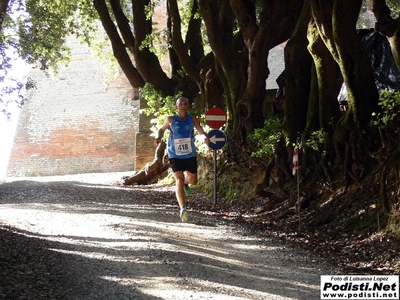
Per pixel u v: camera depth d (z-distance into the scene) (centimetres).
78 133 4709
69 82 4838
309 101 1647
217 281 846
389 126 1395
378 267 1071
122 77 4766
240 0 1967
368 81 1481
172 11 2484
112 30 2869
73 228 1207
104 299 727
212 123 1786
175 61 2895
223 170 2084
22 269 826
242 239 1215
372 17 4119
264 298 771
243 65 2111
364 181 1424
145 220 1363
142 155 3256
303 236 1353
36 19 2989
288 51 1745
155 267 898
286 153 1703
